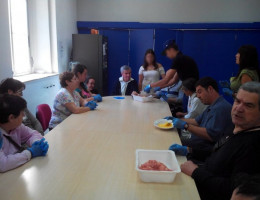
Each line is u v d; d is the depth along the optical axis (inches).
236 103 49.2
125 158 56.4
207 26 194.4
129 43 203.0
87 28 205.5
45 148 56.5
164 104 115.8
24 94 120.5
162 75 152.3
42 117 94.9
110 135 71.2
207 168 53.5
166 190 44.3
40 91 137.9
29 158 53.9
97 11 204.5
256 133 46.4
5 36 105.0
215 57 199.6
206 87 78.8
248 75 99.9
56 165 52.2
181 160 56.2
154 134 72.9
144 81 153.1
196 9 198.4
